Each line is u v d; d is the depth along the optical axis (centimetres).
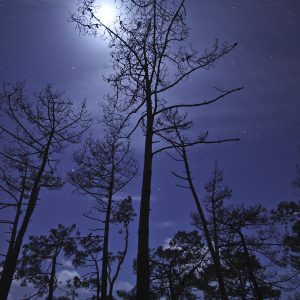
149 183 525
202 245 1295
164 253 1216
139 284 430
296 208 1559
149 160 546
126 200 1472
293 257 1354
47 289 1708
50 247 1816
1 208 1229
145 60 636
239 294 1391
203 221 1346
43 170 1292
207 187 1627
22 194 1492
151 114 595
